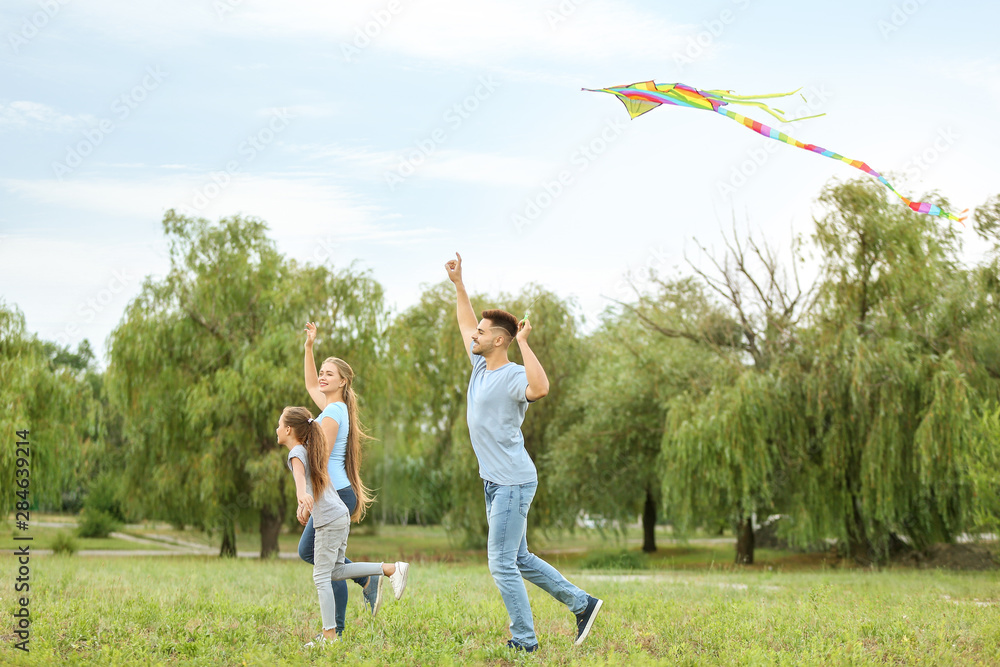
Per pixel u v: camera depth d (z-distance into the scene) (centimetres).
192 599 668
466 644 498
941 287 1677
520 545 499
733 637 528
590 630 541
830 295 1745
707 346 2064
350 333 2209
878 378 1628
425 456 2831
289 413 516
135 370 2108
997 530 1300
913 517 1720
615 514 2373
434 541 3603
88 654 439
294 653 441
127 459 2247
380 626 545
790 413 1750
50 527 3341
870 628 562
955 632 555
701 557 2597
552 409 2456
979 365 1591
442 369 2622
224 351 2186
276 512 2297
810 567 1909
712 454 1734
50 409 1775
